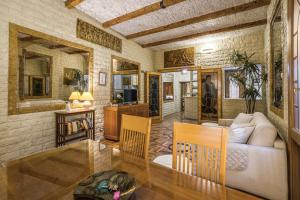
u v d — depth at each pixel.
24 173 1.15
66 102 3.57
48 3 3.15
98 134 4.34
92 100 3.91
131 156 1.47
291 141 1.80
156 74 6.73
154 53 6.99
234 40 5.38
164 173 1.16
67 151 1.57
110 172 1.06
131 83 5.68
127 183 0.93
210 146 1.24
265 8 3.66
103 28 4.46
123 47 5.28
